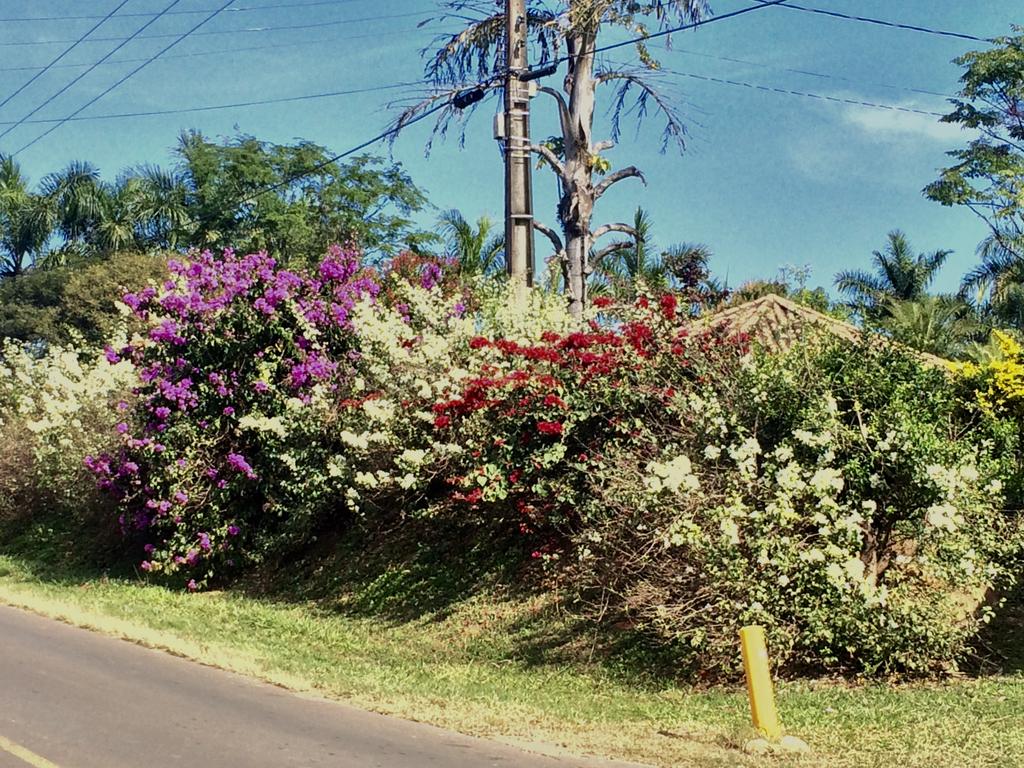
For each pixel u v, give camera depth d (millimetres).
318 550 16156
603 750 7418
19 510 22125
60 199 39281
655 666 10383
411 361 14484
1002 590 11164
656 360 12305
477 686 9797
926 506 9688
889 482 9883
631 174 18875
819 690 9242
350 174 38250
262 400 16219
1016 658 9891
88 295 32719
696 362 11953
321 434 15477
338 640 12312
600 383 12469
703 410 10969
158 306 17188
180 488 16188
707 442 10773
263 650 11438
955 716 7941
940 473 9438
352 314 16750
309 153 37781
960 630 9641
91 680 9281
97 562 19094
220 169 37875
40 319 36688
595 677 10281
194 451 16266
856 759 7008
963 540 9633
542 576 12852
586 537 10992
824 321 14117
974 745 7172
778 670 9859
